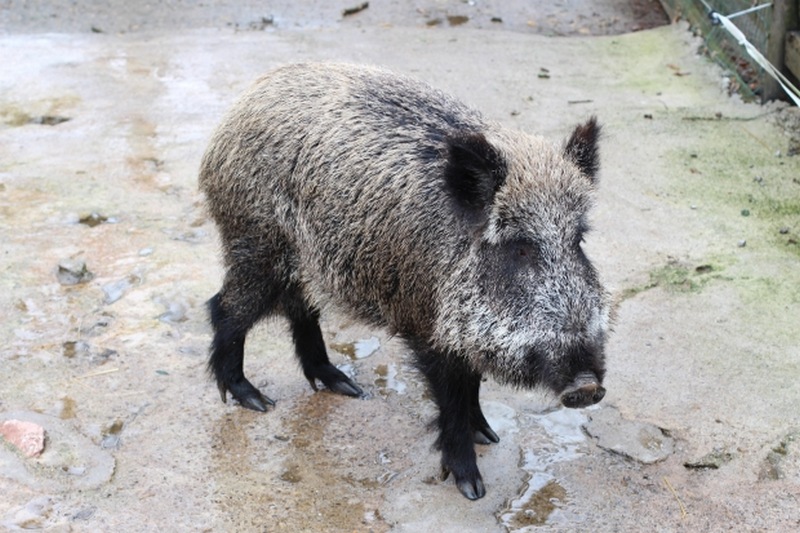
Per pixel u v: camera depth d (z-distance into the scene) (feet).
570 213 8.18
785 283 10.62
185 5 19.34
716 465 8.89
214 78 15.35
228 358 9.42
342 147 8.75
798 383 9.53
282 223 9.04
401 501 8.64
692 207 11.78
